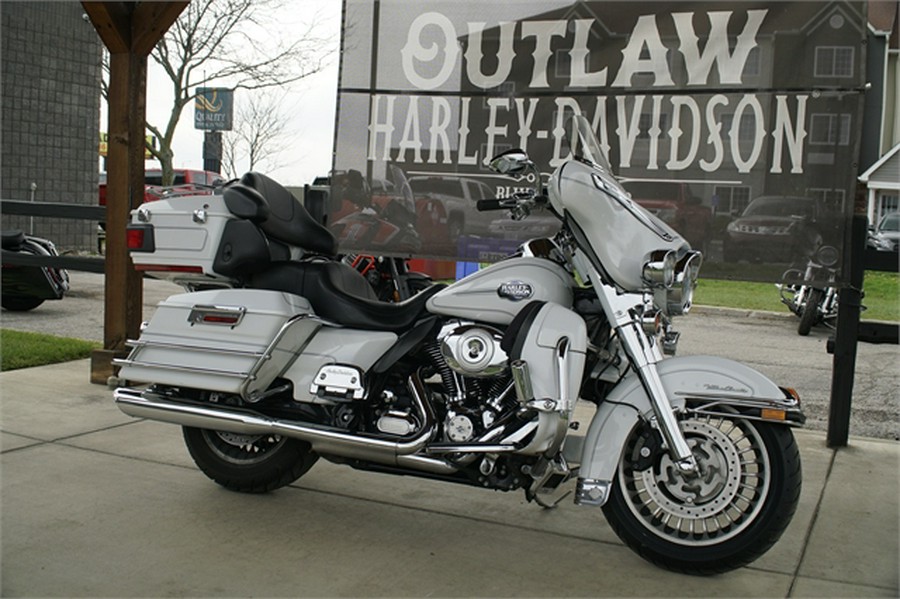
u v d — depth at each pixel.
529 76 5.45
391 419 3.50
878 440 5.62
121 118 6.15
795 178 5.00
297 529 3.75
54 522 3.72
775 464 3.21
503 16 5.46
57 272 9.51
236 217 3.84
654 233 3.33
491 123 5.53
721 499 3.26
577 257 3.49
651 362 3.29
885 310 13.55
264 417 3.67
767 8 4.99
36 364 6.98
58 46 15.60
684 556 3.30
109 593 3.06
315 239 4.13
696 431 3.30
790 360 8.87
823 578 3.37
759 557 3.38
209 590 3.12
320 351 3.69
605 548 3.65
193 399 3.84
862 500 4.34
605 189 3.39
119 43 6.05
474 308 3.43
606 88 5.31
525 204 3.63
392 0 5.62
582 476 3.31
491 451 3.27
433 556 3.50
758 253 5.07
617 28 5.27
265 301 3.72
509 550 3.59
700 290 16.09
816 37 4.92
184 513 3.88
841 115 4.91
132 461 4.60
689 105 5.16
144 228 3.92
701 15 5.11
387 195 5.70
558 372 3.24
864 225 5.23
